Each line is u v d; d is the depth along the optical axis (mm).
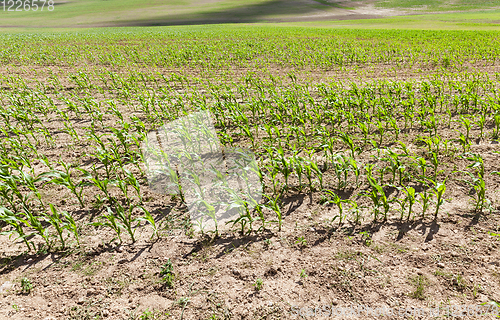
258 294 3344
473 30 32719
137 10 78938
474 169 5496
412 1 76562
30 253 4039
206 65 18500
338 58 18109
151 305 3252
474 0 71812
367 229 4242
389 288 3318
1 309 3234
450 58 16609
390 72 15102
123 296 3375
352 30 38031
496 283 3271
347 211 4590
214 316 3088
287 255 3879
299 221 4504
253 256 3881
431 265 3572
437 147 6109
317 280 3486
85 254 3990
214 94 9500
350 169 5059
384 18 56938
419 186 5148
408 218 4320
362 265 3645
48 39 36281
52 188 5559
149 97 10281
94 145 7438
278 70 16719
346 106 9359
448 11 63438
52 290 3467
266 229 4363
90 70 17875
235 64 18891
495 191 4852
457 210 4488
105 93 12680
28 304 3295
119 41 33375
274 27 47719
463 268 3488
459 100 8930
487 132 7129
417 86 11914
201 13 73188
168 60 19812
